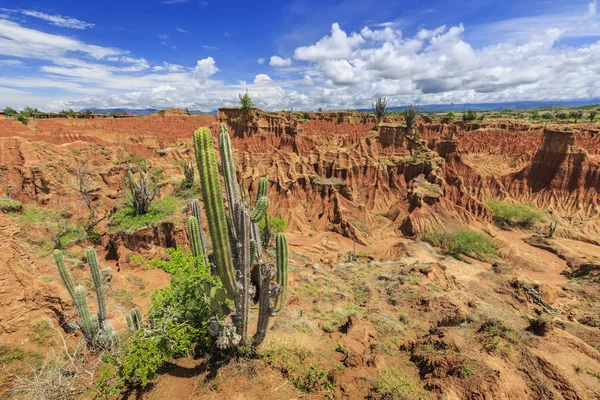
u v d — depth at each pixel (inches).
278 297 589.0
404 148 3070.9
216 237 490.0
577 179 2669.8
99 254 1459.2
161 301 621.0
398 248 1934.1
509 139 4030.5
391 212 2468.0
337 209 2343.8
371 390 568.4
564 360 644.1
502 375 565.6
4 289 729.0
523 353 641.0
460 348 666.8
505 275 1551.4
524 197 2844.5
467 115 5285.4
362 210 2417.6
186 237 1483.8
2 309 716.7
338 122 4867.1
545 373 595.8
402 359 709.9
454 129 4389.8
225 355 596.4
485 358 622.8
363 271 1508.4
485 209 2391.7
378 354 691.4
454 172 2792.8
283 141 3326.8
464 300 1094.4
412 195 2405.3
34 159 1625.2
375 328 873.5
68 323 775.1
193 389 537.6
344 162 2738.7
